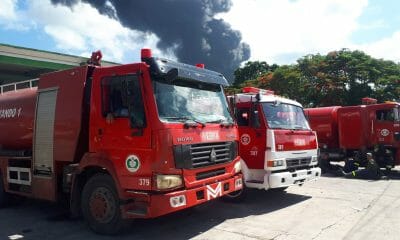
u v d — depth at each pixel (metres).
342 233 6.66
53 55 25.42
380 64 32.78
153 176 5.98
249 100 9.12
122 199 6.30
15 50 23.94
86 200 6.95
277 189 10.77
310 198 9.70
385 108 14.23
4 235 6.89
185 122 6.37
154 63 6.23
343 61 32.41
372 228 6.95
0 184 9.02
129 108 6.30
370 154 13.66
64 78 7.49
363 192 10.55
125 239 6.50
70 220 7.83
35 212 8.60
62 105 7.40
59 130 7.39
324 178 13.64
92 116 6.81
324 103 32.41
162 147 5.98
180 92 6.64
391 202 9.17
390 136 14.12
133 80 6.36
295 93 32.78
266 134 8.74
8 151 8.83
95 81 6.84
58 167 7.49
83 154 7.15
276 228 7.00
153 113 6.09
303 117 10.27
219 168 6.96
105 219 6.66
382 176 13.41
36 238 6.67
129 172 6.25
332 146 15.66
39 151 7.82
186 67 6.88
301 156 9.43
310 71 33.38
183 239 6.45
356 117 14.68
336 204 8.98
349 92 32.06
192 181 6.29
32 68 25.41
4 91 9.98
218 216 7.92
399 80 31.30
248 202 9.24
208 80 7.20
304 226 7.11
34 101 8.29
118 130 6.43
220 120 7.20
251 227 7.08
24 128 8.38
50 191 7.55
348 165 14.40
